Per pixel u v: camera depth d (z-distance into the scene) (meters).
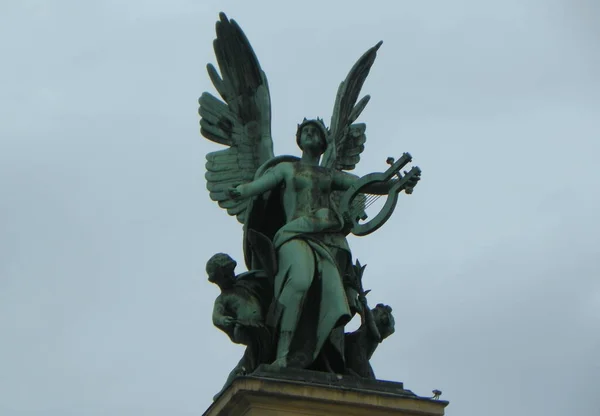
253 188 42.31
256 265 42.44
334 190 43.47
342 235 42.38
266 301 41.69
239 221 43.94
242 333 41.06
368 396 39.19
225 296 41.41
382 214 41.69
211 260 41.56
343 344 41.22
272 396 38.62
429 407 39.56
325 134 43.56
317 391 38.91
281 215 43.16
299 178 42.59
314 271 41.22
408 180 41.88
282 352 40.38
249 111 45.25
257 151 44.88
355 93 46.59
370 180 42.28
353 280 41.88
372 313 42.00
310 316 41.12
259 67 45.34
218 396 39.47
